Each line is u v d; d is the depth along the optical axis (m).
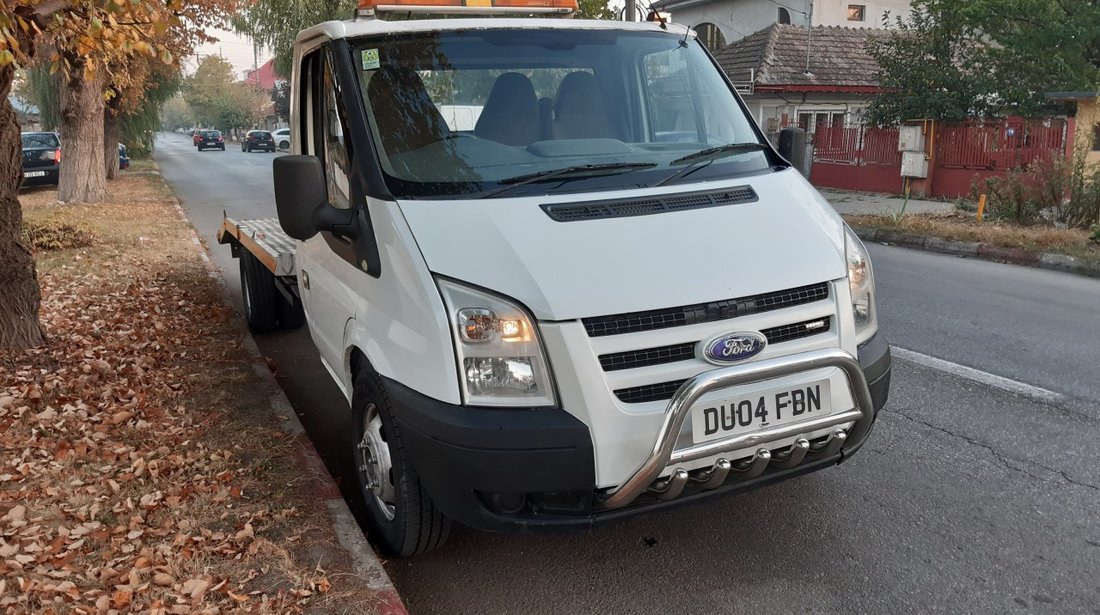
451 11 4.70
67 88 19.61
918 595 3.43
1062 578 3.52
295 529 3.72
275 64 21.00
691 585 3.54
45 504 3.99
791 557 3.73
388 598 3.22
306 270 4.87
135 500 4.03
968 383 5.86
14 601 3.15
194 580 3.25
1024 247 11.14
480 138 3.87
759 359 3.14
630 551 3.82
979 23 18.30
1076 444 4.82
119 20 5.38
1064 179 12.82
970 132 17.44
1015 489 4.30
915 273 10.17
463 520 3.19
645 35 4.53
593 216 3.34
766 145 4.29
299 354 7.09
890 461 4.66
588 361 2.97
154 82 33.19
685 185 3.68
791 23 28.83
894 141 19.28
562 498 3.13
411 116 3.82
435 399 3.12
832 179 21.11
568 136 4.05
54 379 5.73
